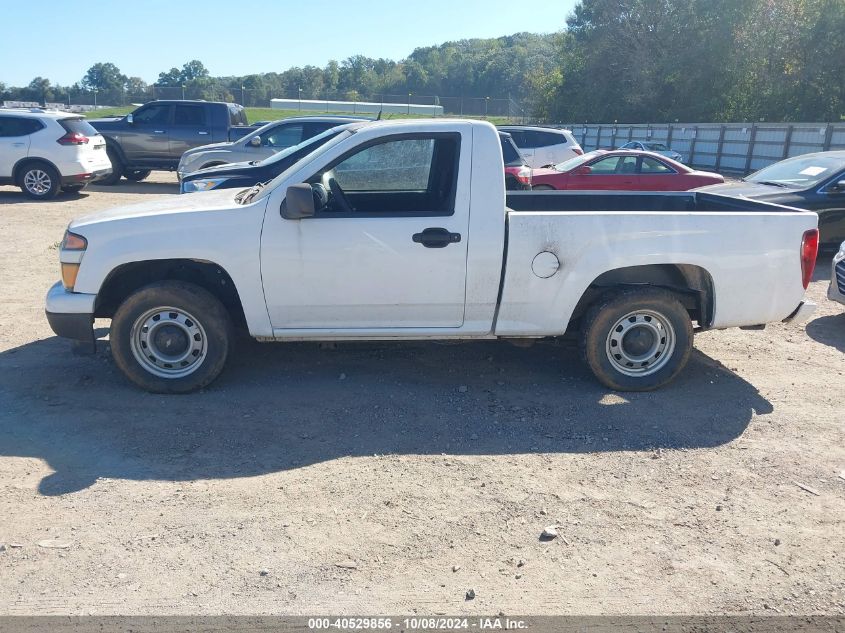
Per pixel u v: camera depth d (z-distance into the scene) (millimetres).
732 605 3051
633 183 15352
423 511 3709
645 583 3180
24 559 3252
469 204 4875
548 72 80312
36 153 15055
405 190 5270
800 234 5191
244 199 5324
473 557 3334
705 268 5074
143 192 17672
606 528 3596
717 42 48656
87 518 3588
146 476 4012
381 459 4266
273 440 4469
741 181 11656
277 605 2988
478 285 4965
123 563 3238
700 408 5090
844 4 43938
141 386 5066
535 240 4918
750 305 5203
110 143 18547
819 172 10516
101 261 4844
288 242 4848
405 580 3162
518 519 3656
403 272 4910
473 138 4898
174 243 4816
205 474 4047
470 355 6039
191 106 18703
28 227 11883
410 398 5133
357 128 5227
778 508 3824
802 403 5234
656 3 53219
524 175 13430
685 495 3936
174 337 5027
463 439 4547
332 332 5059
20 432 4492
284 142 14641
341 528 3541
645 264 5043
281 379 5422
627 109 56969
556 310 5051
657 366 5273
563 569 3260
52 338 6230
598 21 58344
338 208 5156
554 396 5230
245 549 3355
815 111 46375
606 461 4301
